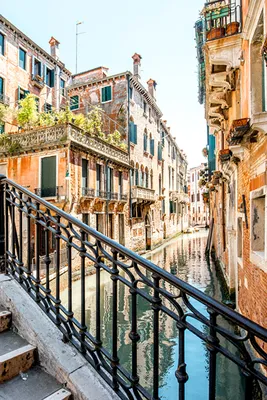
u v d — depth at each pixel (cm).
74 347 196
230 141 557
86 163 1675
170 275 150
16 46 1972
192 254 2212
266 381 113
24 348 193
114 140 2072
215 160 1741
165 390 551
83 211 1603
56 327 209
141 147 2511
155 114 2986
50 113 1856
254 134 499
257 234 565
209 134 1798
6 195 274
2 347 194
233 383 565
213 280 1373
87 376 174
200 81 1354
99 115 1972
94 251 194
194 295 137
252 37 505
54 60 2323
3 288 235
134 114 2359
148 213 2584
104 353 178
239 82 719
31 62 2111
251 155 567
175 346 730
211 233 2175
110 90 2283
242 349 121
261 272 492
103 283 1313
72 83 2592
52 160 1517
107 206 1844
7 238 270
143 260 163
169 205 3525
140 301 1072
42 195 1523
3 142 1670
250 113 517
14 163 1631
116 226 1992
